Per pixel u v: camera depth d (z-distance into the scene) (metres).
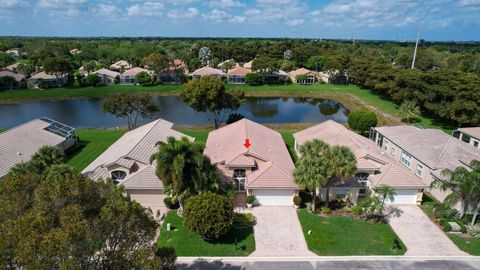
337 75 119.06
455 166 37.72
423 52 138.25
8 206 15.44
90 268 14.09
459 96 61.78
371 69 102.88
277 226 31.64
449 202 30.98
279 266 26.41
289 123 71.69
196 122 71.31
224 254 27.67
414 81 72.25
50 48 172.00
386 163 37.09
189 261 26.88
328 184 33.88
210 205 28.14
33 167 30.12
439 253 27.89
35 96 94.94
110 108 57.19
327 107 89.31
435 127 65.12
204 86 60.25
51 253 12.40
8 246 12.98
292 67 135.88
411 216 33.47
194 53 165.50
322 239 29.56
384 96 97.31
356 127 56.59
